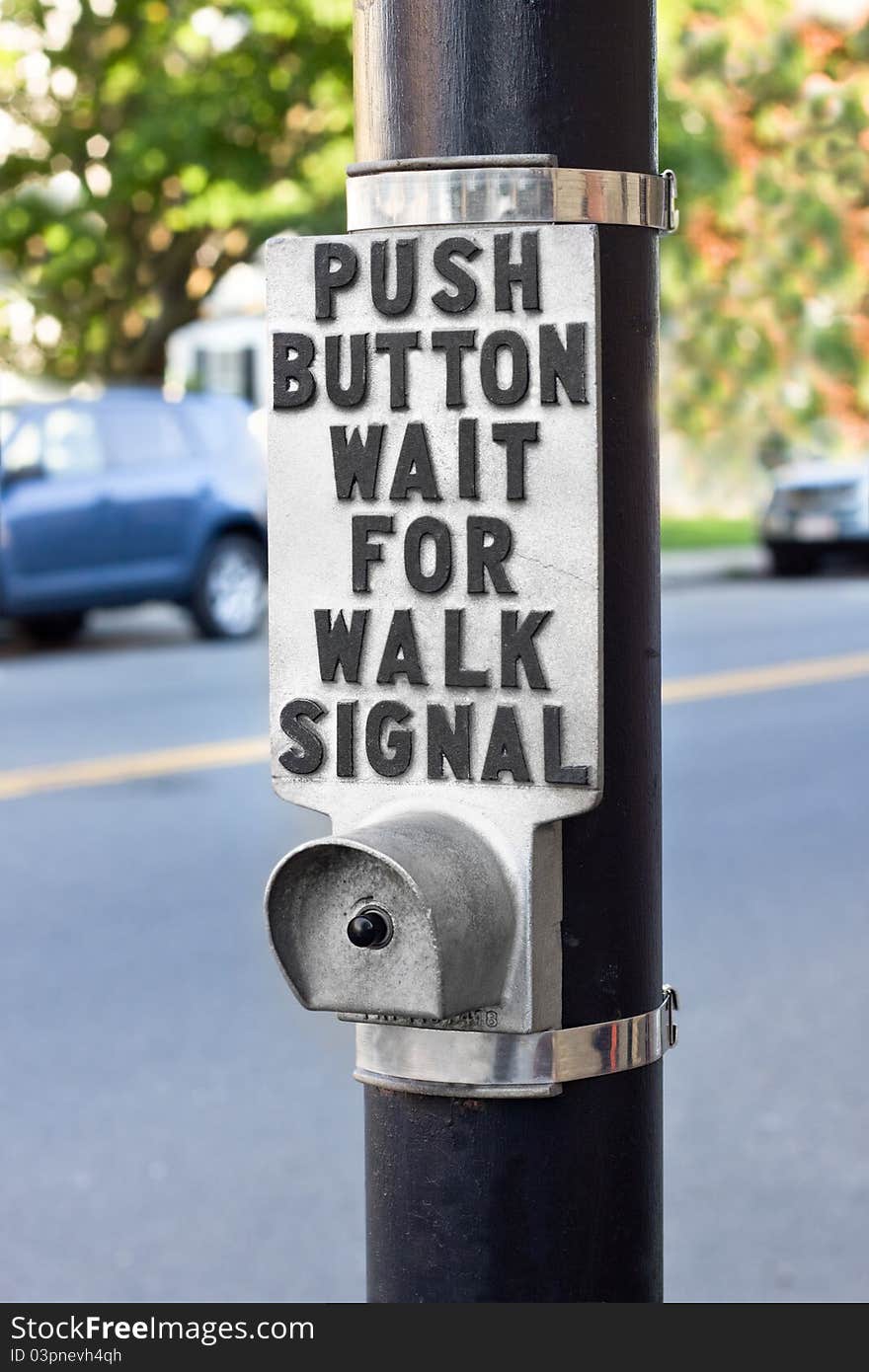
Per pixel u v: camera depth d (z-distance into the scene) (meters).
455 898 1.60
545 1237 1.69
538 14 1.63
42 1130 4.80
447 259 1.64
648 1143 1.75
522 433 1.63
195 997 5.79
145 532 14.48
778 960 6.16
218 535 15.02
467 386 1.64
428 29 1.65
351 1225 4.29
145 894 6.97
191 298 20.11
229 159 17.62
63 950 6.27
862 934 6.48
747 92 19.97
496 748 1.65
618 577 1.67
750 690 12.48
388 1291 1.73
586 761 1.62
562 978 1.68
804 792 9.03
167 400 14.87
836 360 23.64
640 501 1.68
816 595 19.45
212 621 15.03
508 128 1.64
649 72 1.69
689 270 21.59
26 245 20.05
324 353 1.68
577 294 1.61
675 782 9.30
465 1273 1.70
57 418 14.11
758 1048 5.35
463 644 1.65
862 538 21.00
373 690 1.68
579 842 1.68
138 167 17.80
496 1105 1.69
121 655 14.28
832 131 20.69
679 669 13.59
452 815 1.67
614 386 1.66
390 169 1.65
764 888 7.12
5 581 13.66
